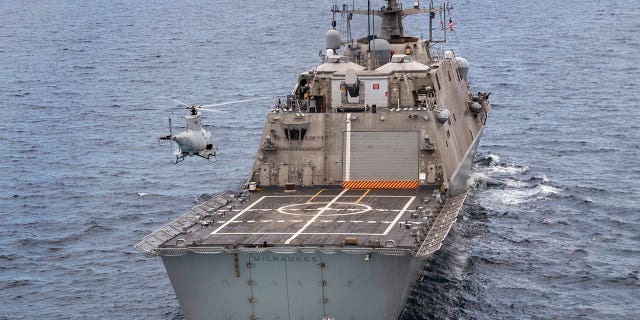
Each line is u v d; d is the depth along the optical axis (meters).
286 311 64.94
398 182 79.88
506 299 73.62
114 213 99.81
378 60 97.88
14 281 80.88
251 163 119.62
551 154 120.19
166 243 65.06
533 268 79.69
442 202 74.88
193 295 65.75
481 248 84.12
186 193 107.12
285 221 70.00
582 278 77.75
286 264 63.25
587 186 103.81
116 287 79.12
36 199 105.94
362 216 70.94
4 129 148.00
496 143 127.31
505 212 94.44
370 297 63.56
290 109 87.31
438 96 89.25
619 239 86.94
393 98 87.62
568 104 156.62
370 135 82.50
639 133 131.50
